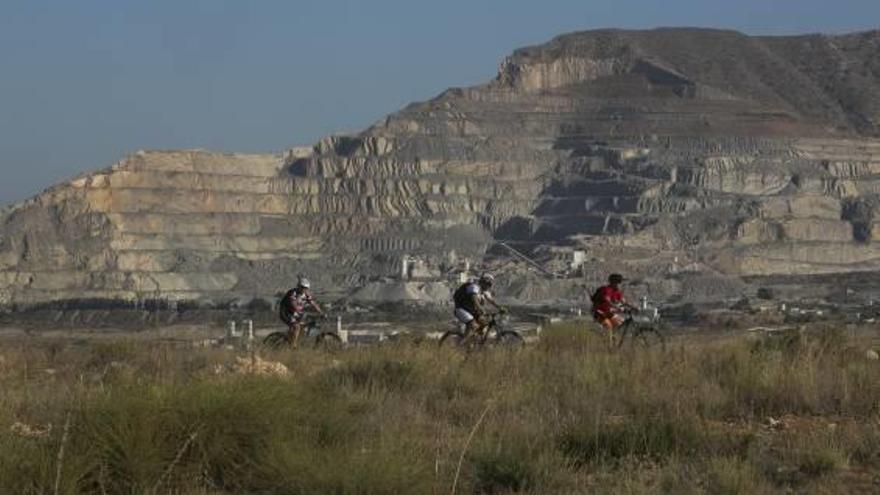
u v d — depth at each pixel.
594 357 59.94
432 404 46.94
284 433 33.50
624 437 36.19
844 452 34.81
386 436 34.56
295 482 29.61
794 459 34.59
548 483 31.73
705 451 35.44
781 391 47.81
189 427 32.03
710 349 68.69
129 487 30.08
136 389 33.66
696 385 52.09
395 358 56.88
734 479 30.30
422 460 31.39
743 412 45.62
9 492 28.41
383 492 29.06
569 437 36.50
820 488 30.44
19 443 30.95
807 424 42.72
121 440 30.77
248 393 34.06
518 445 34.94
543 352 67.75
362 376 53.03
